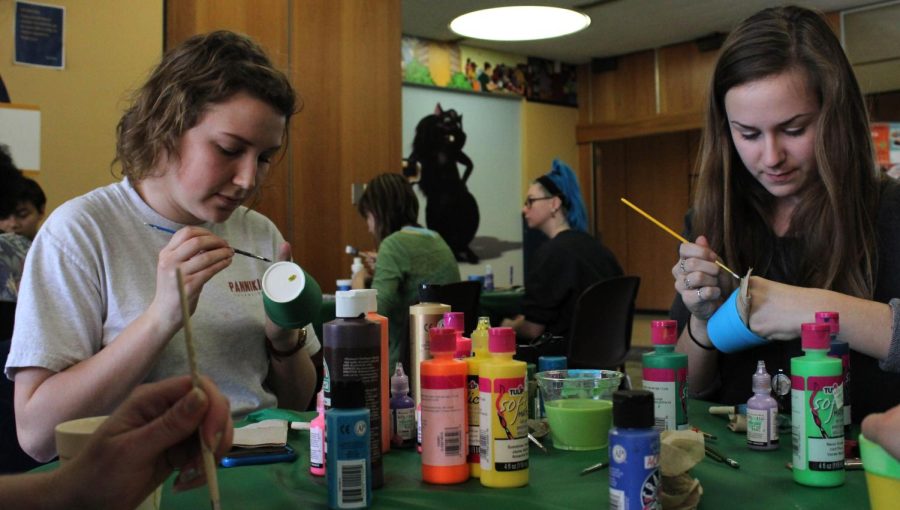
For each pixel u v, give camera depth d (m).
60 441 0.78
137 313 1.39
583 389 1.22
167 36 4.22
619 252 10.87
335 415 0.91
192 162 1.32
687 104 8.48
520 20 3.92
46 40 3.71
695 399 1.57
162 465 0.73
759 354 1.52
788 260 1.53
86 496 0.68
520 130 8.84
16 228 2.91
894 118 9.05
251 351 1.55
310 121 4.78
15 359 1.27
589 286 3.59
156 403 0.70
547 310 3.61
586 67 9.29
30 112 3.68
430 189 8.02
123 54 3.91
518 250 8.80
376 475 0.98
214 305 1.51
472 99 8.39
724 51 1.47
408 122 7.84
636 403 0.84
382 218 3.82
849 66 1.41
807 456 0.98
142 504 0.80
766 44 1.38
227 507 0.93
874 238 1.44
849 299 1.19
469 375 1.02
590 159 9.32
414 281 3.43
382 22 5.10
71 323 1.32
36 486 0.69
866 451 0.79
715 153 1.58
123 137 1.40
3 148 3.26
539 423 1.26
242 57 1.33
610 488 0.86
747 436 1.18
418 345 1.27
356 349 1.00
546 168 9.08
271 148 1.38
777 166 1.42
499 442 0.97
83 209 1.40
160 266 1.25
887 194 1.47
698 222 1.63
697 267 1.37
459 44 8.22
